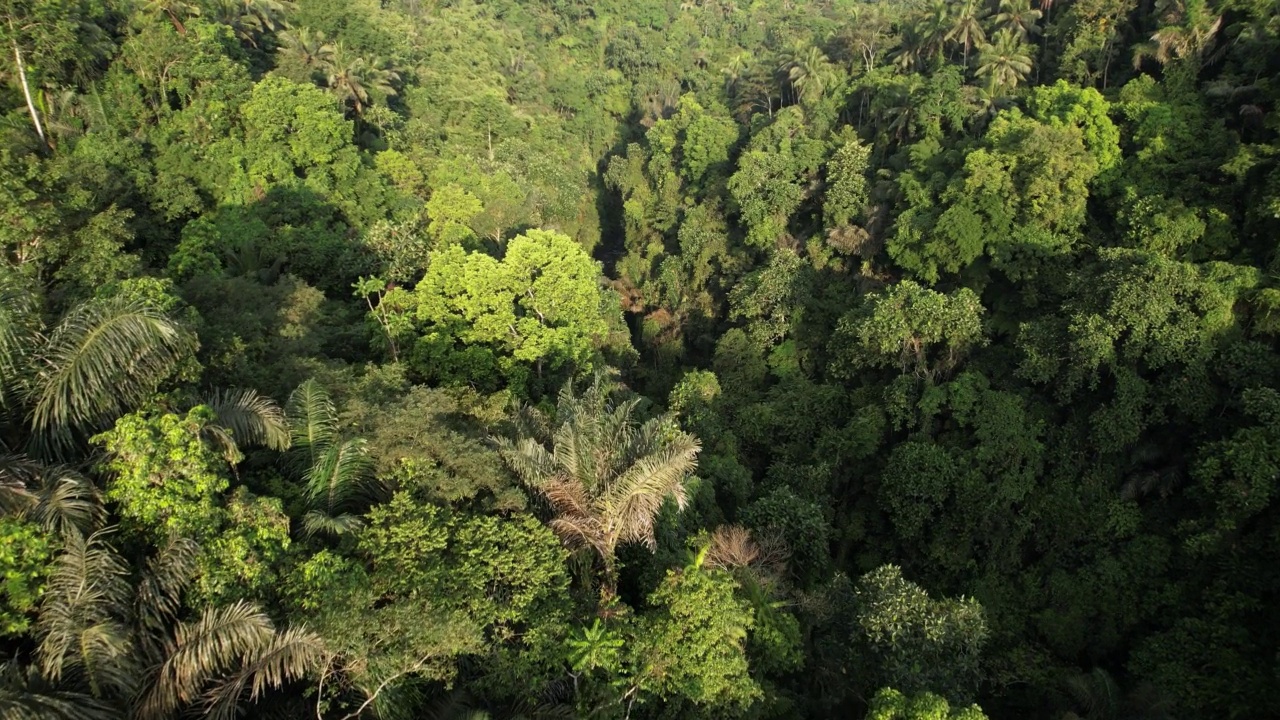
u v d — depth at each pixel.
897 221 32.84
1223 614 19.25
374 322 23.39
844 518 27.22
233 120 32.78
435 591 11.19
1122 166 29.72
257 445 13.62
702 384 32.47
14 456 9.61
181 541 9.69
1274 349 23.34
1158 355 22.53
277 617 10.27
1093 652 21.72
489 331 24.58
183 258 23.38
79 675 8.28
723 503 25.00
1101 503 23.25
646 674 12.53
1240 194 26.69
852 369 30.55
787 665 15.40
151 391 11.41
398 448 14.05
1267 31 28.45
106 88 29.86
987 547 24.06
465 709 10.59
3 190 16.98
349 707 10.29
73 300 14.93
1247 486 19.48
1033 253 28.62
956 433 26.02
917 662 16.08
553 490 14.33
